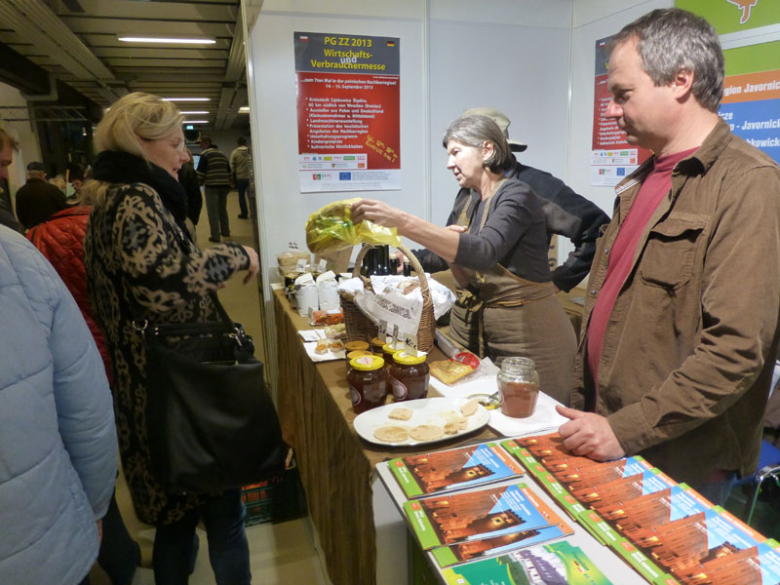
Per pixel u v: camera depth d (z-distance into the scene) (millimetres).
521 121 3166
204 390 1341
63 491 926
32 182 3115
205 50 4352
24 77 4824
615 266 1313
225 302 5527
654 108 1095
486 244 1485
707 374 944
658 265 1122
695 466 1132
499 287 1781
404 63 2836
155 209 1274
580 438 1009
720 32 2434
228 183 6969
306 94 2703
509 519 834
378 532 1054
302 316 2254
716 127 1062
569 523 825
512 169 2455
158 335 1323
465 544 776
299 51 2648
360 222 1364
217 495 1527
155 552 1548
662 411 968
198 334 1368
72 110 5852
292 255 2727
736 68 2385
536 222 1711
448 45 2904
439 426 1134
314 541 2211
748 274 940
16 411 826
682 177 1091
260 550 2182
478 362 1502
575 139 3227
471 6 2896
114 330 1362
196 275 1307
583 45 3066
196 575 2041
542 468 974
